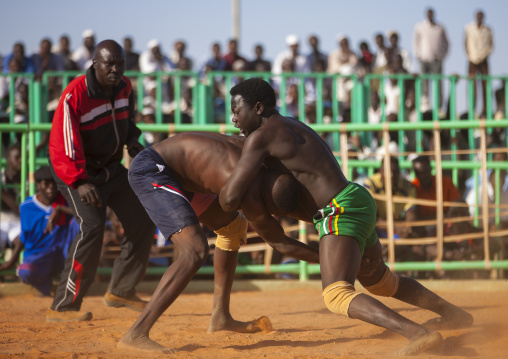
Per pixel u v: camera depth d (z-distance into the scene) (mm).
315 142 5156
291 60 15844
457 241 10273
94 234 7043
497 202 10781
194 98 12867
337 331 6129
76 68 15367
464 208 10383
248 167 4969
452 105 13531
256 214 5168
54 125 6906
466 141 13930
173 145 5492
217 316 6066
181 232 5180
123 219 7363
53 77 14328
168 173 5422
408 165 11344
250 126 5297
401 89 13328
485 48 17047
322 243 5055
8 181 10719
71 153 6816
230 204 4977
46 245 9430
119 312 7590
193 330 6164
